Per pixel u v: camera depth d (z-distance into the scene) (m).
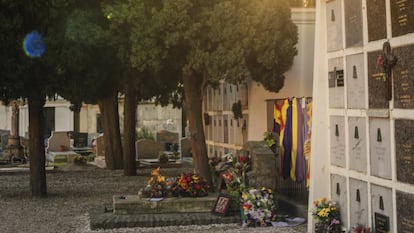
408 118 7.29
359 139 8.61
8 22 13.18
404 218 7.38
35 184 15.80
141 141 30.95
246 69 13.16
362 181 8.54
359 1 8.56
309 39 15.84
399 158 7.50
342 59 9.17
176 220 11.23
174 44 12.96
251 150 12.95
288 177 12.62
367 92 8.35
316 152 9.76
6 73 13.62
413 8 7.14
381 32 7.95
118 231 10.78
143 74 16.81
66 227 11.27
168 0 12.73
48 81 14.40
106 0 13.66
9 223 11.81
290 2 15.76
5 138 38.47
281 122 12.98
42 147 15.88
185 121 43.44
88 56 14.24
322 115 9.77
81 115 44.94
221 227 11.02
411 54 7.21
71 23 13.41
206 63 12.98
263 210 11.13
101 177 20.97
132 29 13.29
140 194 12.24
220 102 21.00
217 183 15.25
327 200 9.66
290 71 15.77
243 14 12.84
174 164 26.80
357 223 8.68
